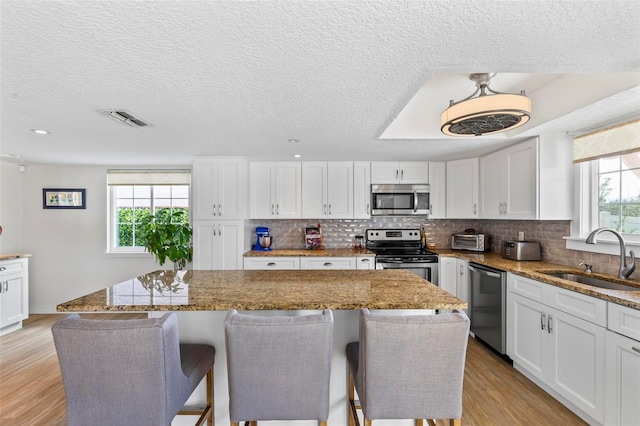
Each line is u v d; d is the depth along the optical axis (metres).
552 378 2.25
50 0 1.01
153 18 1.12
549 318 2.28
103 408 1.26
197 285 2.02
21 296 3.83
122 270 4.54
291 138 2.92
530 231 3.36
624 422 1.71
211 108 2.08
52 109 2.08
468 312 3.48
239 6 1.06
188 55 1.39
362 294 1.77
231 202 3.86
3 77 1.60
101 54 1.38
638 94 1.83
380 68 1.53
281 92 1.82
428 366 1.29
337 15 1.12
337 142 3.09
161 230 3.98
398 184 4.19
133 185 4.54
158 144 3.15
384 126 2.52
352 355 1.65
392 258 3.86
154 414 1.26
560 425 2.04
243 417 1.33
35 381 2.62
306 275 2.37
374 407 1.31
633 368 1.67
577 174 2.72
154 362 1.24
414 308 1.59
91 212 4.51
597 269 2.53
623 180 2.39
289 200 4.19
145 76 1.60
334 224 4.54
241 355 1.30
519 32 1.23
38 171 4.46
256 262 3.89
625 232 2.37
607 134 2.35
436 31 1.22
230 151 3.54
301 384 1.32
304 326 1.29
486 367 2.81
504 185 3.32
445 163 4.18
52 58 1.40
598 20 1.15
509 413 2.16
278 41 1.29
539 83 2.39
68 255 4.50
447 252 4.03
